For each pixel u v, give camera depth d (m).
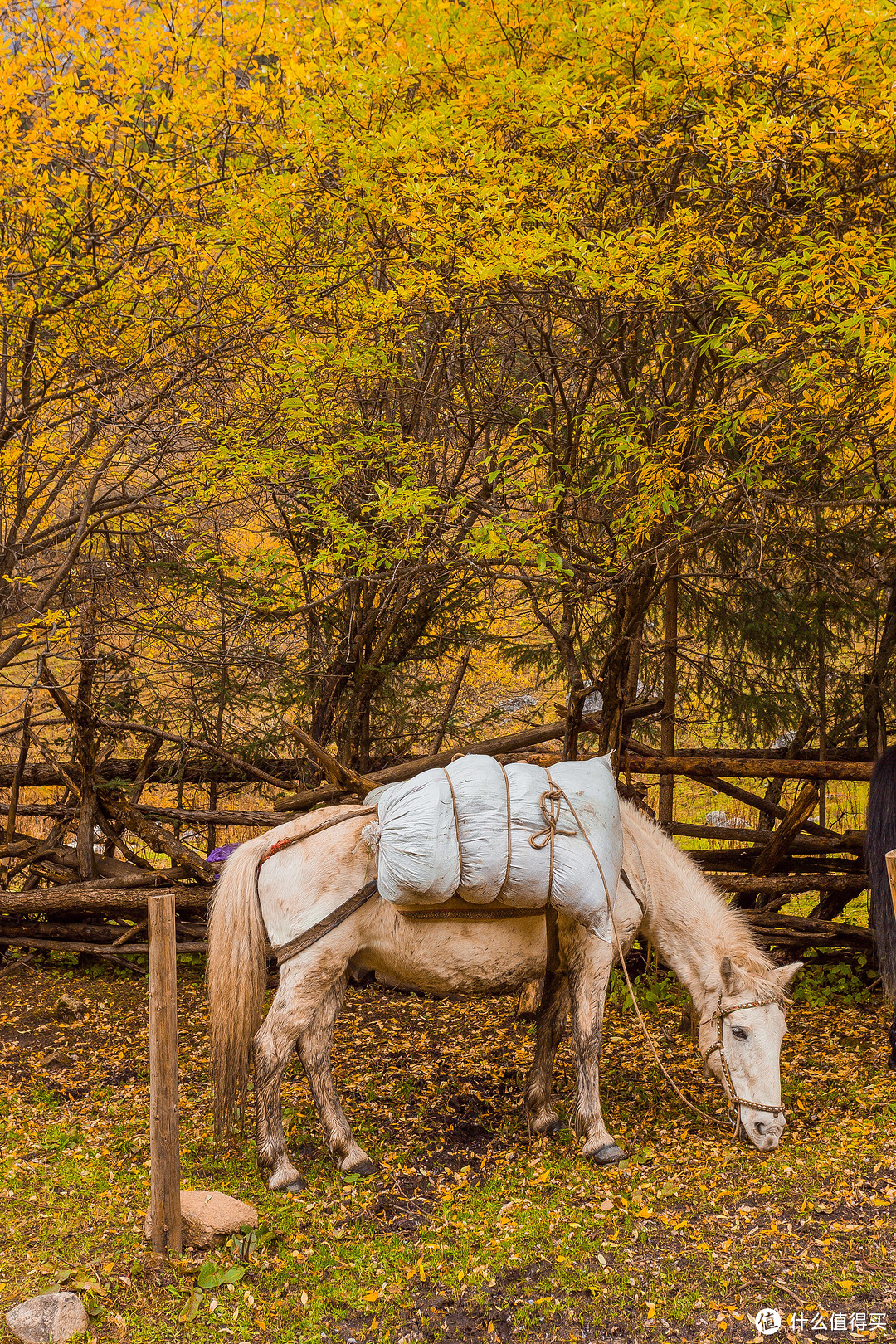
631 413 5.60
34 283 5.11
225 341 5.57
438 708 8.05
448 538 5.65
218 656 6.11
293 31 5.09
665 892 4.45
